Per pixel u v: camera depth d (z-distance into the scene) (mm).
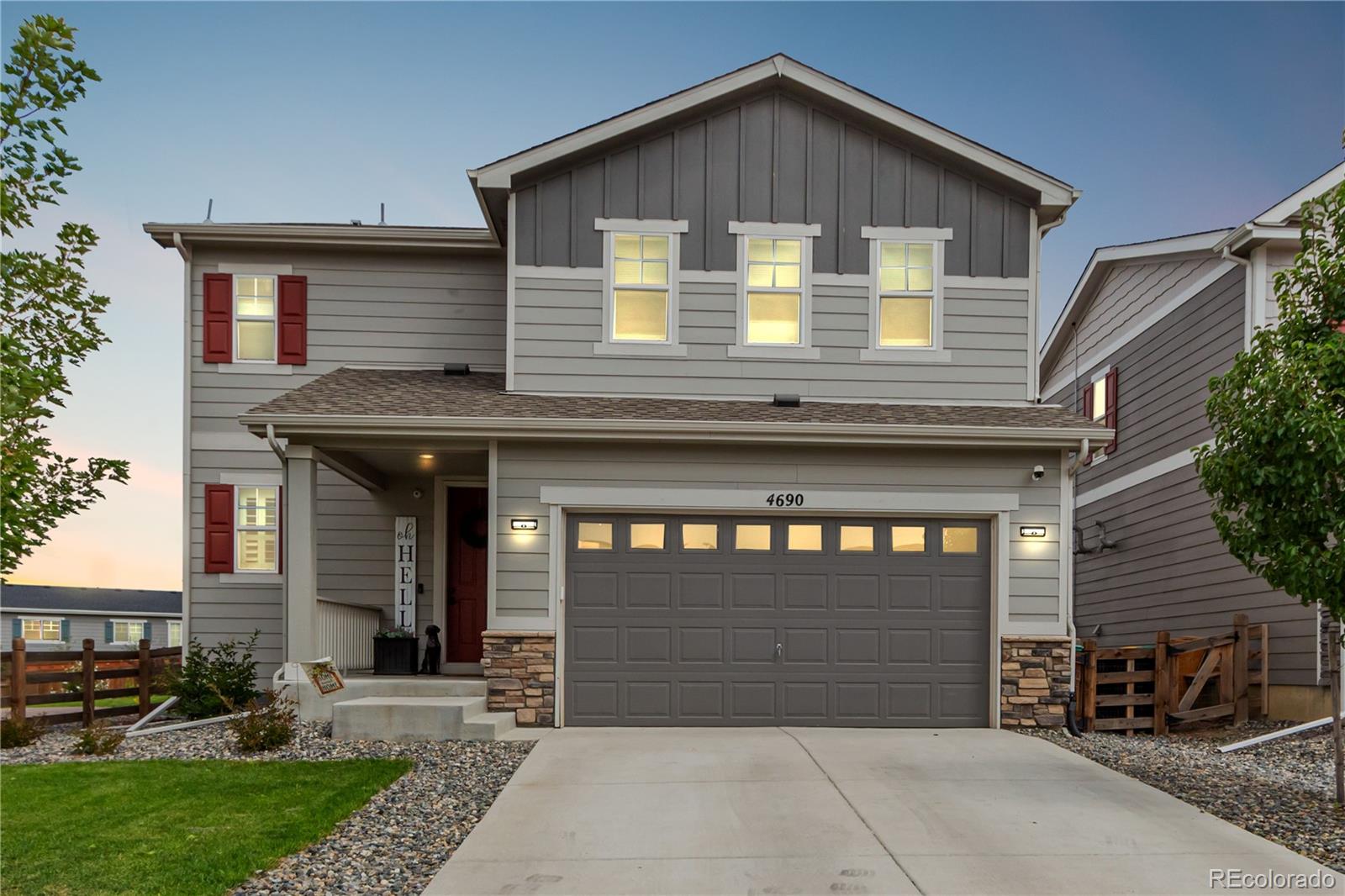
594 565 9453
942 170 10828
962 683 9492
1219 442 6281
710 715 9344
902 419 9594
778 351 10562
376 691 9211
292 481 9156
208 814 5879
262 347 12141
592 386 10461
